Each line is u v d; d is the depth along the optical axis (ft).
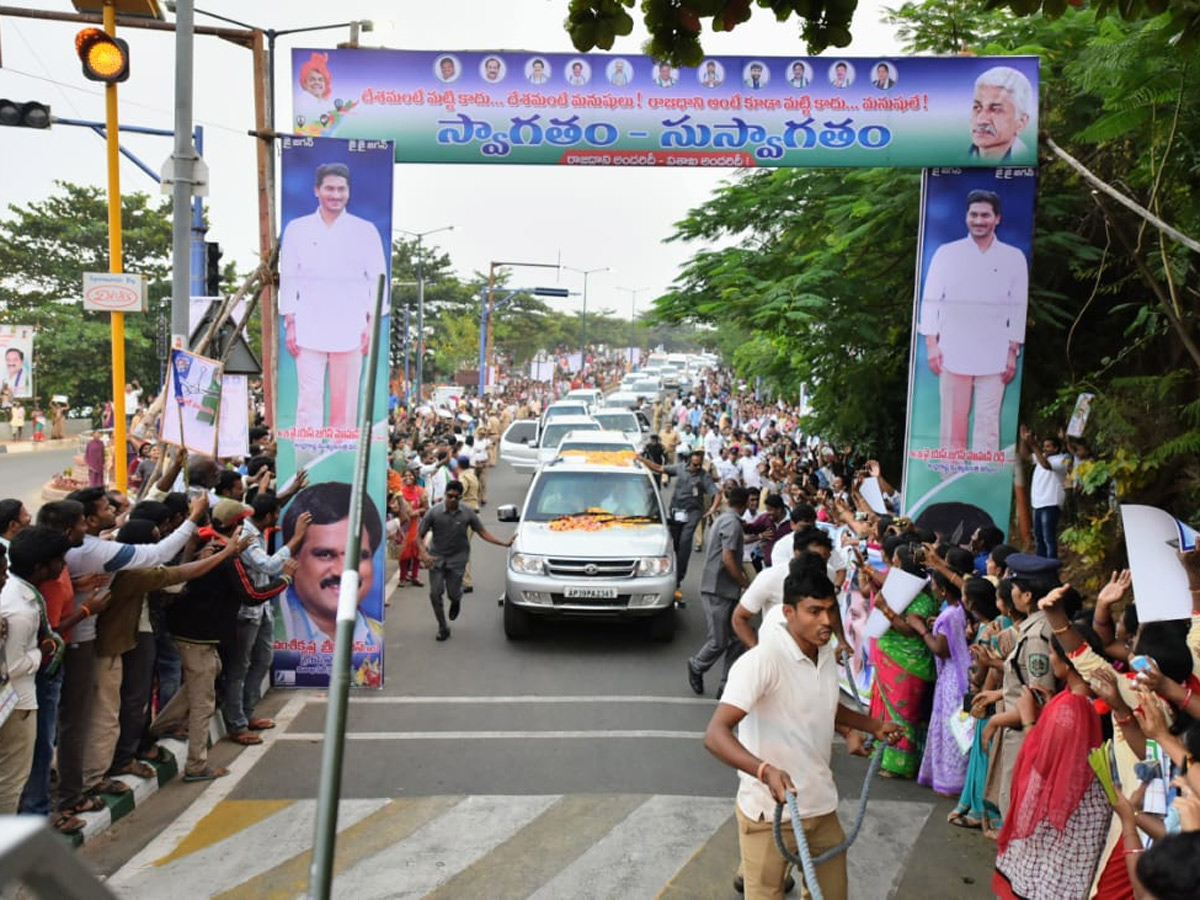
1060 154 31.78
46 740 19.15
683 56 13.97
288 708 29.91
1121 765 14.65
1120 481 37.14
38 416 130.21
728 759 13.38
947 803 23.27
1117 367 43.60
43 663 18.48
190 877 19.16
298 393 31.63
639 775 24.67
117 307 34.17
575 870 19.72
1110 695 14.33
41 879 3.02
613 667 34.81
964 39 41.81
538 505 41.47
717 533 30.73
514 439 93.30
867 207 38.55
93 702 21.06
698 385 213.46
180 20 33.47
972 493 34.50
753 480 60.90
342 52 31.73
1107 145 37.50
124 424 35.04
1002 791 19.83
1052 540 42.34
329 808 8.41
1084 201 39.47
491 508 74.64
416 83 31.91
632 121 32.24
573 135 32.19
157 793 23.16
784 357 53.06
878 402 46.70
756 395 130.21
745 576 30.55
